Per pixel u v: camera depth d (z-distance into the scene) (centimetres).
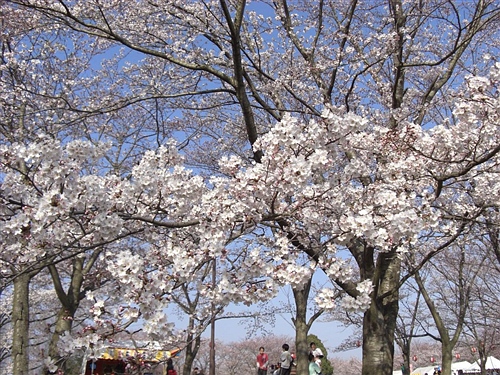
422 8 769
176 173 507
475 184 698
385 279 694
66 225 438
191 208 511
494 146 557
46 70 964
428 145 595
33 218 394
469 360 2403
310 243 494
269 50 918
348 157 620
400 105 788
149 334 364
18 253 418
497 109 515
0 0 600
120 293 437
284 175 423
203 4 779
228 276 407
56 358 514
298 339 1044
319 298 427
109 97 844
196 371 1234
